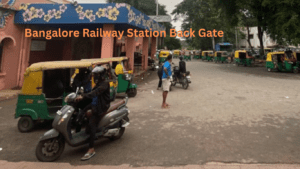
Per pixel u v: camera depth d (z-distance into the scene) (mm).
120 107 3859
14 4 9461
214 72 16625
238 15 21719
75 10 9672
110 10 9500
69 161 3164
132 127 4633
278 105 6297
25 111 4508
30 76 4547
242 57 22656
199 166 2879
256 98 7312
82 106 3641
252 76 14000
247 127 4477
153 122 4949
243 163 2945
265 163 2930
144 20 12453
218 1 20922
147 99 7508
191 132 4258
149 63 18766
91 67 5152
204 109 6016
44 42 11633
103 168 2863
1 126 4910
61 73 5605
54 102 5445
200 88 9570
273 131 4219
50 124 5113
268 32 21766
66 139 3170
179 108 6188
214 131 4281
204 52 35562
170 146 3613
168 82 6188
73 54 14047
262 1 17391
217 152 3330
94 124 3295
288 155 3180
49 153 3148
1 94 8133
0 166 2945
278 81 11531
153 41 20078
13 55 9719
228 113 5566
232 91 8711
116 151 3461
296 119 4969
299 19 14930
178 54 42344
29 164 2998
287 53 16234
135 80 12273
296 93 8109
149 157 3217
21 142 3982
